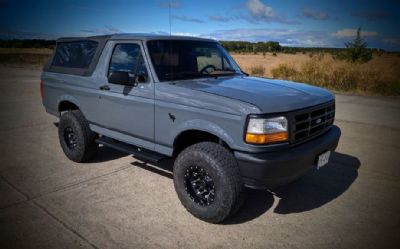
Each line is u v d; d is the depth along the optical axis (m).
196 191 3.36
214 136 3.44
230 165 3.02
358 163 5.11
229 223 3.31
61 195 3.86
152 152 3.99
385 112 9.30
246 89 3.41
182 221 3.32
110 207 3.58
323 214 3.52
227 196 3.03
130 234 3.07
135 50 3.95
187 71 3.97
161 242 2.95
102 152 5.47
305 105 3.22
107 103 4.27
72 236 3.02
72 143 4.99
